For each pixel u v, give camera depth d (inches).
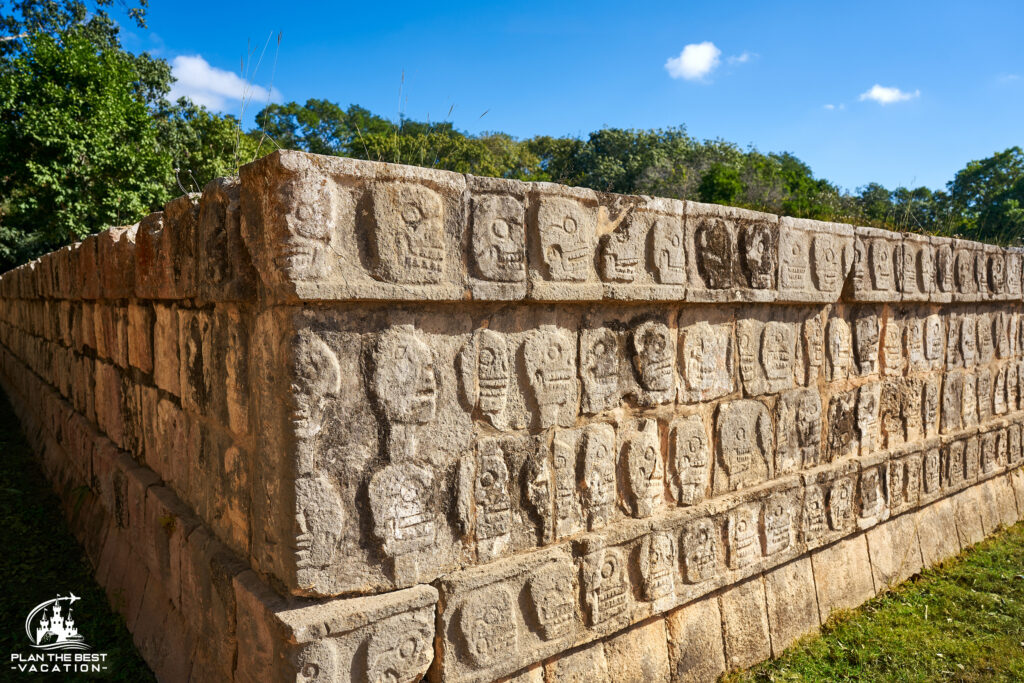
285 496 82.5
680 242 123.8
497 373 100.7
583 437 113.4
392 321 88.9
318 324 82.5
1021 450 243.3
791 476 152.1
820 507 157.8
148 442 141.9
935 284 195.8
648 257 118.9
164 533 122.8
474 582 97.1
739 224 135.9
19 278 302.5
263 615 84.7
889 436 184.4
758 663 140.9
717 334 136.6
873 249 171.8
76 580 163.2
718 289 132.0
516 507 104.3
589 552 112.3
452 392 96.0
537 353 105.5
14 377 345.4
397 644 88.7
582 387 113.3
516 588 103.3
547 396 107.1
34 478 235.3
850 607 166.1
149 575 134.7
